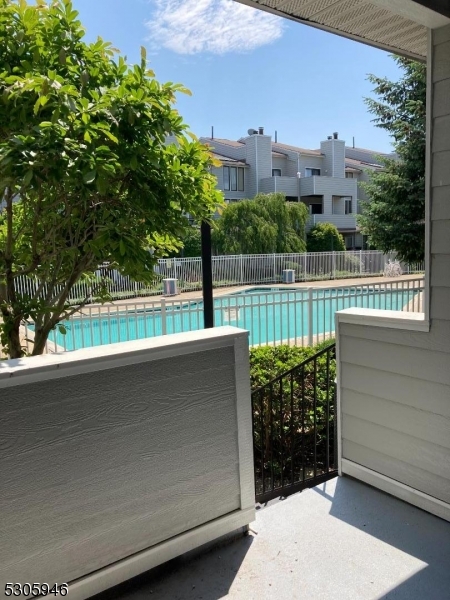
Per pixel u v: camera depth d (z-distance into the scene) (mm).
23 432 1384
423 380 2102
